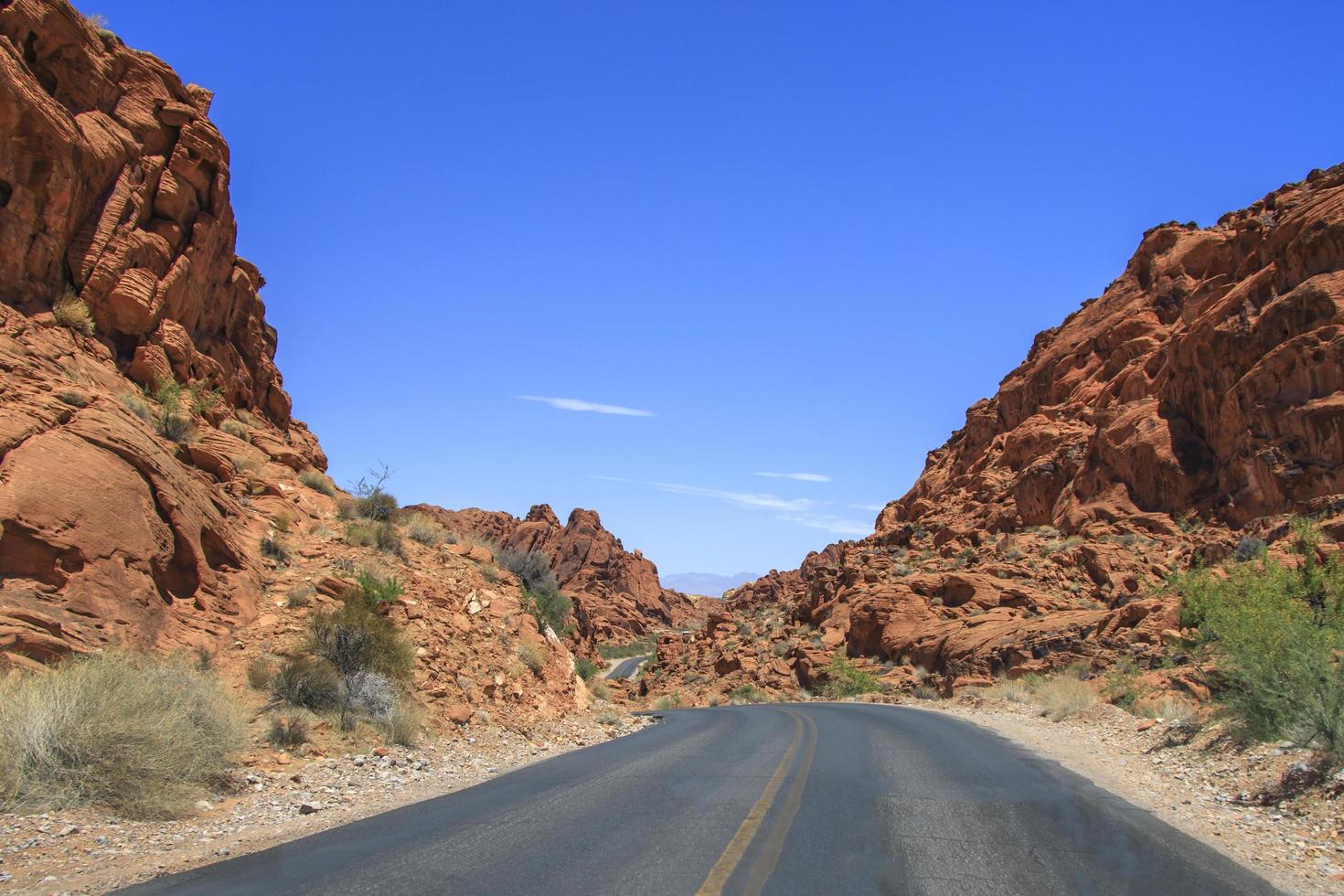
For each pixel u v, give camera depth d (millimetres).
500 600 23188
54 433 13344
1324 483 34344
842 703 35750
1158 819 8758
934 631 42094
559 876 6574
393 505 24047
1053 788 10703
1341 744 9570
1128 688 20859
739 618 86125
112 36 20703
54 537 11914
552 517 175375
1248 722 12375
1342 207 38250
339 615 14891
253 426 25781
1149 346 61188
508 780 11695
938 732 18250
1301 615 13227
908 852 7332
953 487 76688
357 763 11992
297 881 6465
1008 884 6371
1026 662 33281
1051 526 51844
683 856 7188
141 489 14016
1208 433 43562
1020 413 74562
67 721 8945
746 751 14898
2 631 10414
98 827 8086
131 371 19422
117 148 19859
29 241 17172
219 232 23906
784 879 6496
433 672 16703
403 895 6094
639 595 162125
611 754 14719
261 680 13195
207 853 7570
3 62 16078
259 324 29734
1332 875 6664
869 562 61219
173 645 12820
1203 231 66562
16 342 15156
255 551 17266
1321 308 36688
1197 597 19891
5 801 8086
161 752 9430
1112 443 49125
